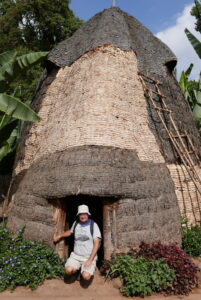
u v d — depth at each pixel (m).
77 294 4.66
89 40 8.45
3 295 4.57
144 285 4.59
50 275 5.06
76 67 8.15
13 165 8.62
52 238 5.57
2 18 21.12
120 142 6.39
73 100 7.22
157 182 6.24
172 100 8.69
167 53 9.65
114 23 8.93
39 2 20.08
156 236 5.65
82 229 5.12
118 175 5.68
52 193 5.59
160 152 7.37
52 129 7.20
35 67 19.86
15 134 10.10
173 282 4.76
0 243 5.54
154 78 8.60
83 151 5.97
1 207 8.04
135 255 5.24
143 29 10.20
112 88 7.13
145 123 7.39
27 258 5.09
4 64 7.14
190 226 7.21
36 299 4.47
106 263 5.25
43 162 6.44
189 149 8.22
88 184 5.41
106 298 4.55
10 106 6.30
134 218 5.54
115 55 7.87
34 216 5.76
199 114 10.41
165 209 6.07
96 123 6.42
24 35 22.22
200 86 10.77
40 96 8.81
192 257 6.15
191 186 7.57
